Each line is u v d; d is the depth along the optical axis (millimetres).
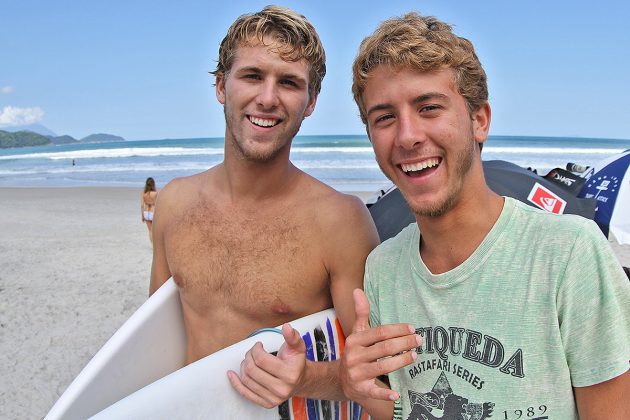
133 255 3551
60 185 9398
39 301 2604
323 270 910
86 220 5113
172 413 716
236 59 882
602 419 545
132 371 936
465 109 609
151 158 15141
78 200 6711
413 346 609
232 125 895
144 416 691
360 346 634
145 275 3064
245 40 869
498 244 601
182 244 981
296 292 908
